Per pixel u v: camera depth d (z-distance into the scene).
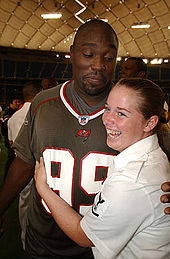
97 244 0.72
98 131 0.98
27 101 2.55
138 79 0.74
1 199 1.19
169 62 20.11
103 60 0.90
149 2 11.92
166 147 1.09
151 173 0.69
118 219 0.67
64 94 1.03
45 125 1.01
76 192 1.01
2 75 18.92
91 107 0.98
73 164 0.99
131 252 0.76
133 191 0.66
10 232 2.47
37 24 14.30
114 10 12.80
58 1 11.88
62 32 15.66
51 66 20.05
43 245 1.12
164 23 14.04
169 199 0.67
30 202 1.20
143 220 0.68
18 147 1.15
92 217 0.72
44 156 1.03
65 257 1.11
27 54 19.27
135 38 16.50
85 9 12.68
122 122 0.73
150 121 0.73
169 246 0.73
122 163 0.77
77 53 0.91
